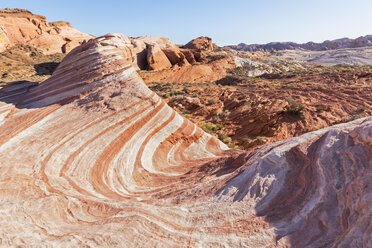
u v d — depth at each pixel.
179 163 10.93
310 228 3.26
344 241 2.67
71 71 13.81
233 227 3.77
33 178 6.55
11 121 10.59
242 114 22.33
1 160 7.34
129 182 8.50
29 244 3.63
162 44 94.31
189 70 68.81
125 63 14.00
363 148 3.69
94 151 9.05
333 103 23.00
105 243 3.67
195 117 24.81
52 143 8.74
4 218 4.34
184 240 3.67
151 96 12.57
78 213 5.07
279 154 5.13
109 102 11.66
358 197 3.01
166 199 5.70
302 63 94.81
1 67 54.62
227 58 84.50
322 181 3.85
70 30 96.56
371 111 19.59
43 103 12.73
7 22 75.44
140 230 3.99
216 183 5.79
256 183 4.75
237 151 12.25
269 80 47.97
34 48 76.75
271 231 3.46
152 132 11.43
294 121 18.98
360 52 105.12
